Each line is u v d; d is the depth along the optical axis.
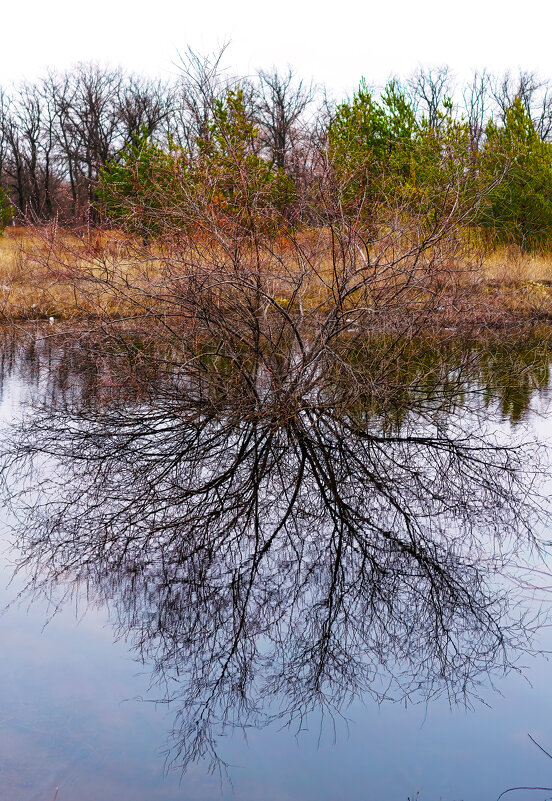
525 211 17.66
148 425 7.15
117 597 3.84
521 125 18.06
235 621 3.63
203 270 6.97
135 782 2.48
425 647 3.45
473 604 3.85
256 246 6.82
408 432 7.06
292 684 3.13
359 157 7.80
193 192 7.04
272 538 4.61
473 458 6.27
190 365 7.78
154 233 7.46
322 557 4.35
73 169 43.00
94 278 7.75
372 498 5.31
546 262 16.95
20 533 4.63
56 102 44.28
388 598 3.89
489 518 4.97
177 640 3.44
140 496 5.32
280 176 7.30
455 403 8.20
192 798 2.41
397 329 7.93
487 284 15.09
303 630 3.56
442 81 43.88
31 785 2.44
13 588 3.90
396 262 6.95
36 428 7.03
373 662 3.33
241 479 5.64
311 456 6.21
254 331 7.17
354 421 7.20
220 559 4.31
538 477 5.80
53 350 11.52
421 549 4.48
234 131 6.88
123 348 8.96
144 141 11.20
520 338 12.20
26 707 2.88
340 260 9.72
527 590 3.98
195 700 2.99
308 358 7.11
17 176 45.34
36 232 8.07
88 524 4.79
